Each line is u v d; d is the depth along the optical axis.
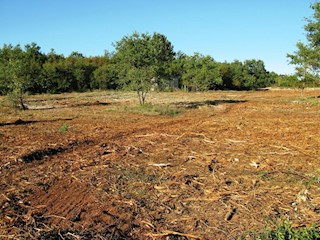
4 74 25.66
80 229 5.79
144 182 8.05
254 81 76.12
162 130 15.34
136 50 24.28
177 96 44.66
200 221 6.00
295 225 5.67
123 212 6.43
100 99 39.12
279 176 8.35
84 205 6.79
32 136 13.91
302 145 11.63
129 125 17.30
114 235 5.55
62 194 7.39
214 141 12.55
